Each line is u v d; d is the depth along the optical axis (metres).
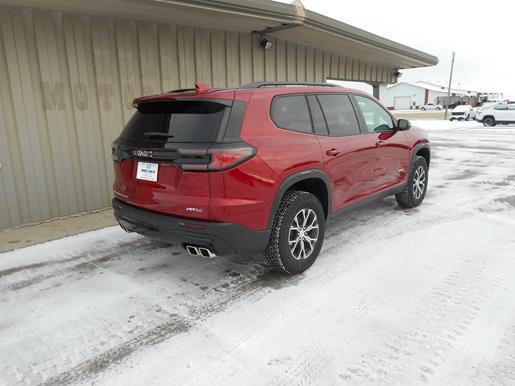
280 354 2.46
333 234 4.55
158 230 3.15
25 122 4.96
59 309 3.05
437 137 17.58
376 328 2.70
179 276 3.59
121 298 3.20
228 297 3.18
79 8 4.85
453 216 5.18
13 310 3.05
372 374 2.26
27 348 2.59
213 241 2.90
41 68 4.99
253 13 5.49
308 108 3.64
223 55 7.04
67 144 5.36
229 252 3.02
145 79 6.02
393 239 4.36
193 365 2.39
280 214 3.28
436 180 7.69
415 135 5.31
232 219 2.90
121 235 4.69
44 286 3.43
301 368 2.33
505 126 25.33
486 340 2.54
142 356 2.48
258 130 3.09
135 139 3.28
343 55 9.88
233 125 2.93
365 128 4.34
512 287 3.21
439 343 2.52
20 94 4.88
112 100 5.70
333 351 2.47
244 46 7.37
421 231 4.61
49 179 5.27
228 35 7.05
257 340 2.61
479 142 15.02
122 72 5.75
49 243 4.45
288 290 3.27
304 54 8.70
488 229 4.64
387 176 4.73
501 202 5.88
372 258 3.86
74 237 4.65
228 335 2.67
